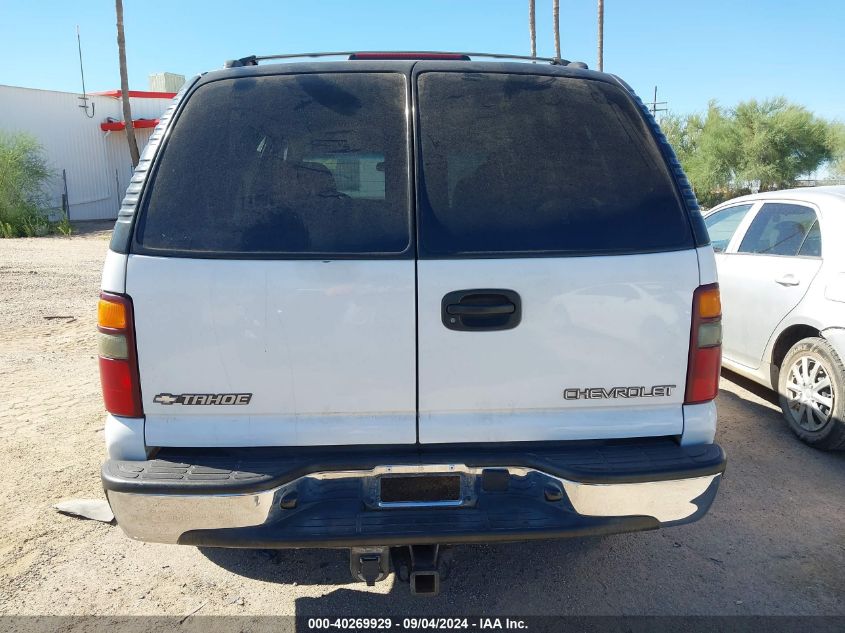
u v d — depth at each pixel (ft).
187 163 7.73
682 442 7.89
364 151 7.80
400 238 7.51
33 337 24.64
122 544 10.78
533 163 7.88
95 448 14.48
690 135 109.81
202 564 10.23
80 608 9.14
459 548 10.59
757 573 9.88
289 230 7.50
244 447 7.55
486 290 7.43
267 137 7.86
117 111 102.42
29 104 91.81
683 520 7.74
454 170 7.80
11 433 15.29
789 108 95.40
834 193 15.17
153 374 7.42
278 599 9.35
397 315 7.42
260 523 7.26
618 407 7.79
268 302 7.35
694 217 7.91
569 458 7.59
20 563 10.21
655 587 9.57
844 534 10.94
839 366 13.44
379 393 7.52
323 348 7.42
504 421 7.67
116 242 7.46
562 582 9.71
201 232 7.47
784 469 13.29
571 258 7.54
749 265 16.51
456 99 8.10
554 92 8.27
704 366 7.83
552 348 7.58
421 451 7.68
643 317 7.65
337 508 7.50
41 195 84.12
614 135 8.14
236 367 7.41
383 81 8.19
